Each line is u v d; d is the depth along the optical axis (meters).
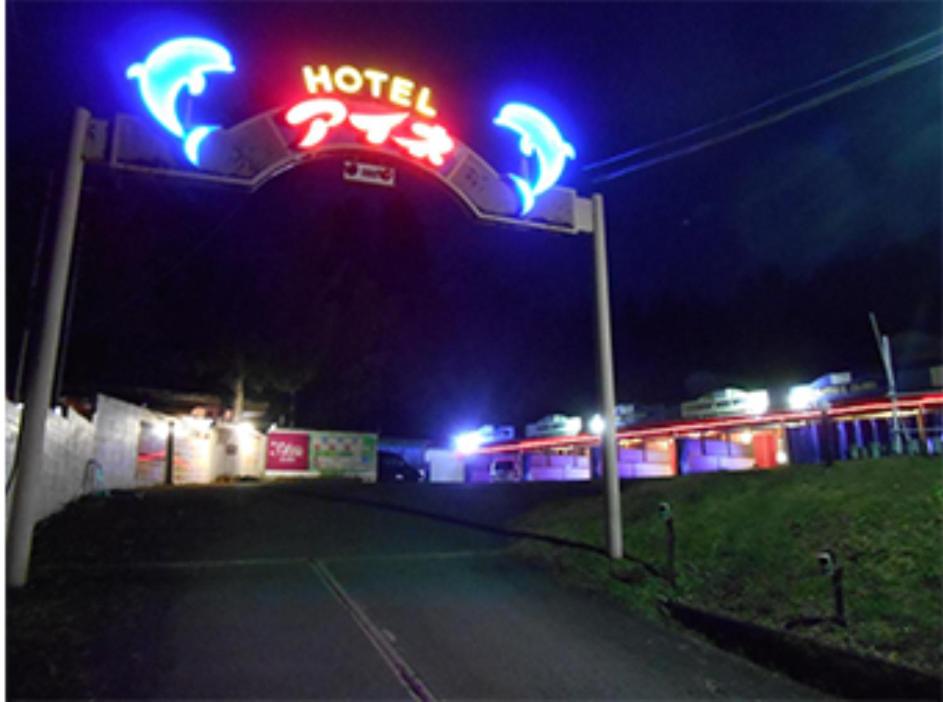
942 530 7.12
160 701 4.61
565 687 5.22
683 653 6.05
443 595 7.39
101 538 9.54
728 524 8.88
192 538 9.88
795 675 5.62
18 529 7.09
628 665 5.72
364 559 8.95
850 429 26.70
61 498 12.25
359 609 6.75
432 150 9.55
